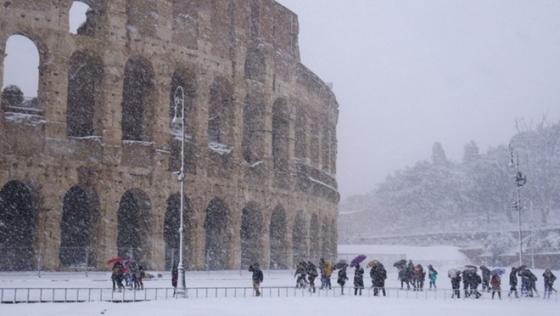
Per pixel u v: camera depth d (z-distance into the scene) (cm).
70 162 6281
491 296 5275
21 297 4222
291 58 8981
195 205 7194
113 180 6488
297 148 9525
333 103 11144
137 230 7000
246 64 8400
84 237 6994
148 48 6875
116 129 6556
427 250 15438
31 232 6775
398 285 6600
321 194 10075
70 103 7288
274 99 8544
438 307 4062
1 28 6022
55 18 6306
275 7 8719
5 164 5962
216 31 7662
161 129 6900
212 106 8200
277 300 4284
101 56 6544
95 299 4244
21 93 6988
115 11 6644
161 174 6844
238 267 7669
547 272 5397
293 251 9206
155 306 3753
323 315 3391
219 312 3459
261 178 8156
